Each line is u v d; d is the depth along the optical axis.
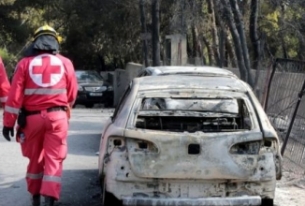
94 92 27.50
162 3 30.62
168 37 23.12
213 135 6.57
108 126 7.38
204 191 6.59
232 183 6.60
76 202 8.22
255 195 6.62
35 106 7.11
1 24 34.16
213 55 29.38
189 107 8.20
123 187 6.59
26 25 35.09
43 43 7.22
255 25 20.67
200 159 6.53
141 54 39.88
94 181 9.51
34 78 7.11
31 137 7.20
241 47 16.70
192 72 9.52
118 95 30.67
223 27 21.42
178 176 6.53
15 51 39.75
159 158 6.54
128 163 6.58
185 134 6.57
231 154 6.57
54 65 7.20
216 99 7.41
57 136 7.12
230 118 7.89
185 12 22.00
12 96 7.10
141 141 6.60
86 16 38.66
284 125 11.52
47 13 39.97
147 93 7.15
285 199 8.23
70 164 10.92
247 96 7.22
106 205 6.91
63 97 7.23
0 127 17.22
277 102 12.14
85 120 18.94
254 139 6.62
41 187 7.16
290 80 11.70
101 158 7.25
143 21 27.47
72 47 41.78
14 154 11.88
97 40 40.44
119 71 30.81
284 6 22.02
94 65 44.03
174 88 7.28
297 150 10.55
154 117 7.70
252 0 20.72
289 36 26.38
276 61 12.05
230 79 7.98
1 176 9.84
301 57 27.55
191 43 32.81
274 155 6.69
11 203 8.10
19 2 34.69
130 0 34.44
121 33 38.81
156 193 6.58
